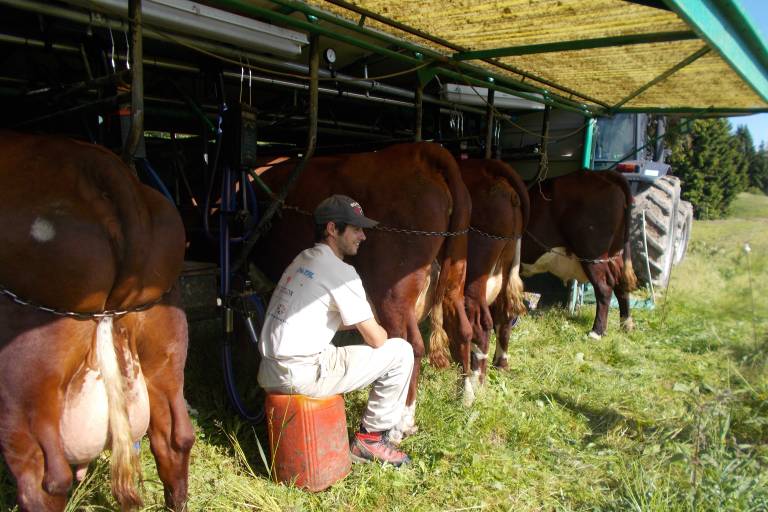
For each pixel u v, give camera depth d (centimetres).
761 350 504
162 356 218
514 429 355
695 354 533
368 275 338
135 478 213
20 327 175
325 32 325
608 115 658
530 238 570
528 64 486
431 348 353
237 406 330
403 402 310
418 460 315
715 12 258
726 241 1380
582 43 386
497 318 468
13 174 180
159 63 372
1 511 241
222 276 335
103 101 264
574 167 670
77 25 344
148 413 213
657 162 827
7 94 363
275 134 630
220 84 390
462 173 442
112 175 191
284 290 282
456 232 349
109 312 191
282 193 331
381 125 668
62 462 181
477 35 387
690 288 788
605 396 419
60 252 176
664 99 617
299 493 279
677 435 349
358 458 311
